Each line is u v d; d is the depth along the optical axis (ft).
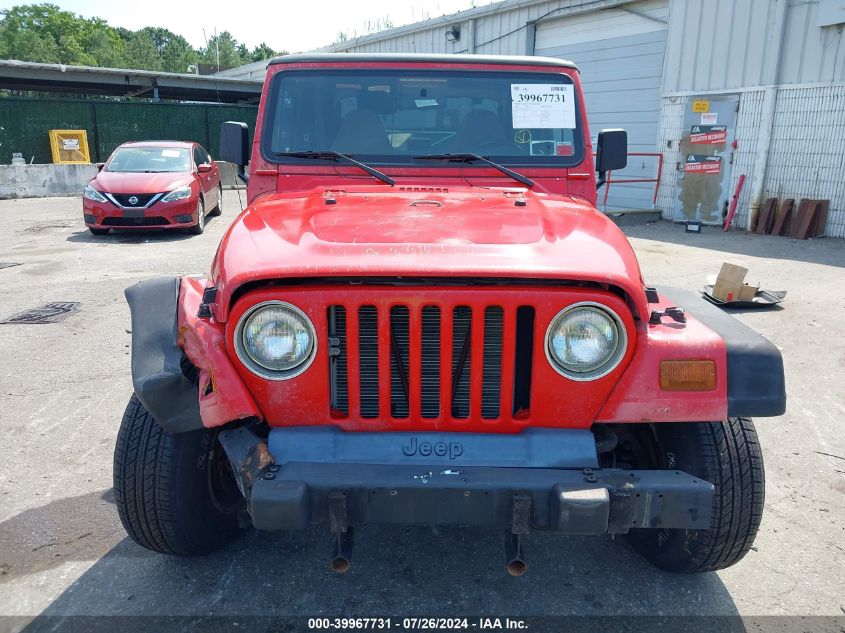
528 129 11.77
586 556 10.19
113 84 81.66
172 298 8.98
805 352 19.10
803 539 10.59
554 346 7.53
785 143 38.99
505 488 7.17
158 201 36.88
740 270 23.35
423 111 11.71
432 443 7.64
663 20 44.65
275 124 11.64
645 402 7.64
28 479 12.27
